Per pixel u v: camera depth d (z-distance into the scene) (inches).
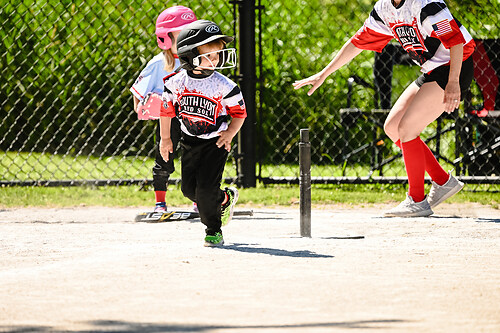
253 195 788.6
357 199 787.4
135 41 1047.0
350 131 1069.1
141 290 372.2
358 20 1065.5
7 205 753.0
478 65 887.1
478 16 1018.1
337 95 1072.2
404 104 660.1
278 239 531.2
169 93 509.0
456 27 597.3
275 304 344.8
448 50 615.2
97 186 847.1
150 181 845.8
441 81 626.5
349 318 320.5
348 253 469.4
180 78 504.1
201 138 500.7
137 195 811.4
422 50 620.7
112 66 1057.5
